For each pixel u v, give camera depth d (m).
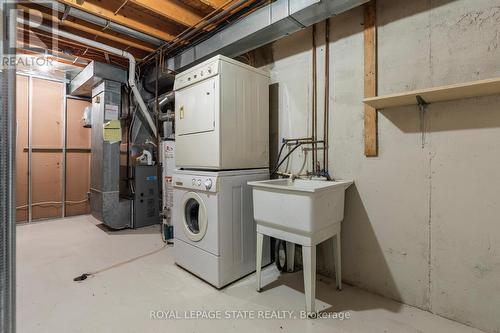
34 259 2.62
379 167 1.93
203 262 2.14
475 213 1.55
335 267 2.02
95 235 3.45
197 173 2.18
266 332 1.54
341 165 2.14
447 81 1.63
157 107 3.57
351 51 2.07
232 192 2.13
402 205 1.83
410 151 1.79
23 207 4.03
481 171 1.53
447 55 1.63
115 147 3.68
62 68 3.99
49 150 4.27
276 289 2.04
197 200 2.19
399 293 1.86
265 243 2.44
